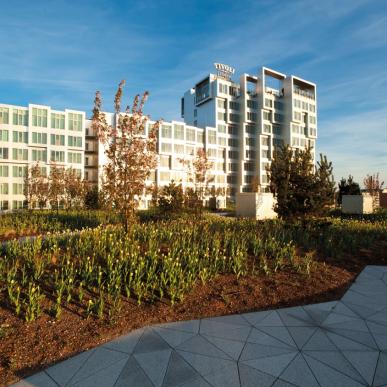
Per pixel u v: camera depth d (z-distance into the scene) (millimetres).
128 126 10195
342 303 6023
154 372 3785
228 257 8461
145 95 10258
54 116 48156
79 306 5387
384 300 6203
